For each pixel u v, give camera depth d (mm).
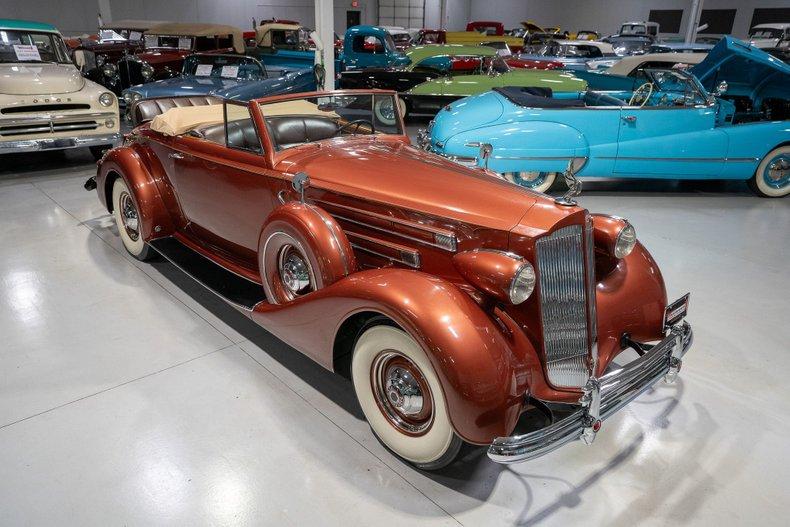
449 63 10531
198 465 2227
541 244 2037
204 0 22422
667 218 5461
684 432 2465
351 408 2588
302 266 2578
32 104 6176
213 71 8734
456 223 2225
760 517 2023
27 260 4164
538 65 12461
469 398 1825
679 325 2406
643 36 16797
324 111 3201
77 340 3107
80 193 5910
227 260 3469
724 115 6125
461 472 2215
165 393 2662
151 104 4746
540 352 2121
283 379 2793
